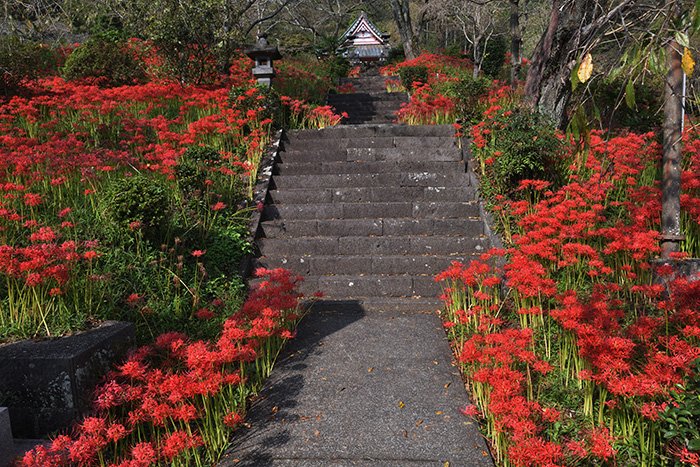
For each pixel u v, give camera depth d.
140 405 2.96
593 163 5.89
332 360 3.93
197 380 2.84
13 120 7.80
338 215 6.50
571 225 5.00
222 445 2.88
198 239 5.50
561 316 3.11
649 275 4.51
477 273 4.22
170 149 6.49
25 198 4.59
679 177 4.36
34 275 3.24
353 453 2.75
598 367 2.79
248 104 8.23
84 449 2.30
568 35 7.36
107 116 7.93
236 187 6.76
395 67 18.81
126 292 4.36
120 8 11.95
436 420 3.05
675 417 2.39
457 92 8.98
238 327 3.72
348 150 7.71
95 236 4.96
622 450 2.66
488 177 6.63
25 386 2.84
